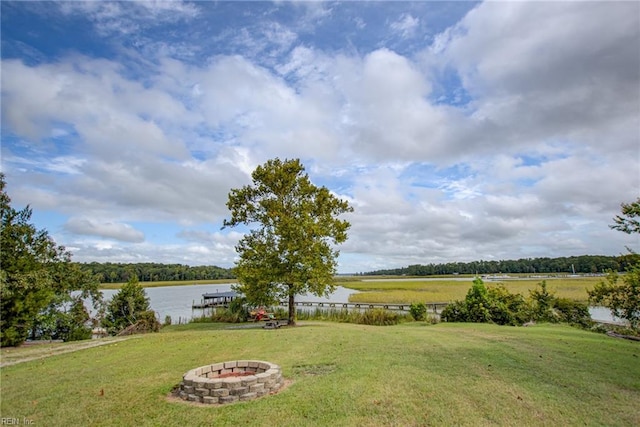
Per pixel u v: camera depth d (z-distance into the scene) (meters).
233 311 29.98
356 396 6.03
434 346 10.33
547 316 18.67
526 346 10.16
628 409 5.51
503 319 18.77
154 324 22.08
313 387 6.57
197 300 62.62
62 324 18.62
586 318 18.25
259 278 18.97
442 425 4.97
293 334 13.53
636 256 13.39
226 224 21.05
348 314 27.14
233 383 6.14
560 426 4.95
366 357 8.95
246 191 21.00
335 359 8.91
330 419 5.19
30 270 16.09
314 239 19.33
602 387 6.50
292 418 5.27
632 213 13.12
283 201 20.89
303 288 19.31
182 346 11.65
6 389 7.42
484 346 10.21
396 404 5.68
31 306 15.37
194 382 6.24
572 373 7.38
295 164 20.83
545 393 6.17
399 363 8.26
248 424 5.14
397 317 23.81
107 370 8.75
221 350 10.72
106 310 23.66
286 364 8.61
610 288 13.97
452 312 20.41
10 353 12.30
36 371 9.12
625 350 9.66
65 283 18.67
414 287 73.81
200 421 5.31
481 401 5.80
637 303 13.14
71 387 7.35
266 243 19.84
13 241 16.41
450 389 6.36
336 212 21.09
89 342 14.33
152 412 5.75
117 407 6.07
